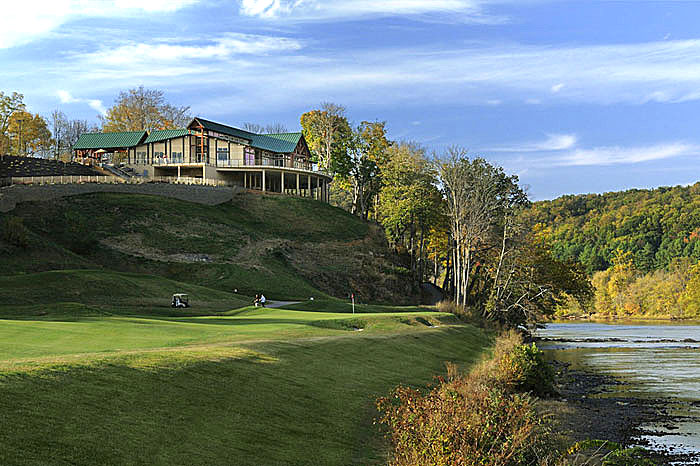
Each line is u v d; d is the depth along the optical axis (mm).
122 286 53875
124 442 14570
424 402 16359
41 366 17750
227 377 21078
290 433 18391
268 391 21125
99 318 36906
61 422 14578
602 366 46812
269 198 95812
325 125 111250
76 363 18656
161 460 14258
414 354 34531
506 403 17219
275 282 67750
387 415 18219
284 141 109125
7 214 69000
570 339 74375
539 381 32562
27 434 13531
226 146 100375
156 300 51594
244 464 15367
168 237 74000
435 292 89375
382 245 93938
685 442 24500
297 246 82688
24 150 120875
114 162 104938
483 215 70250
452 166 73000
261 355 25156
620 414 29328
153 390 18172
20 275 52594
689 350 59594
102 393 16922
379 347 33594
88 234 70562
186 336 30062
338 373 26078
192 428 16578
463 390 21078
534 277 68875
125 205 78688
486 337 51250
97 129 145875
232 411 18594
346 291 74625
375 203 112812
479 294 77375
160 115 141625
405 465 15094
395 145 117375
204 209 85500
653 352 57812
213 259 70938
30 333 27672
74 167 95375
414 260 94625
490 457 14375
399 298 79438
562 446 22016
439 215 85812
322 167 113312
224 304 53312
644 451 22969
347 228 93562
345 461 17203
